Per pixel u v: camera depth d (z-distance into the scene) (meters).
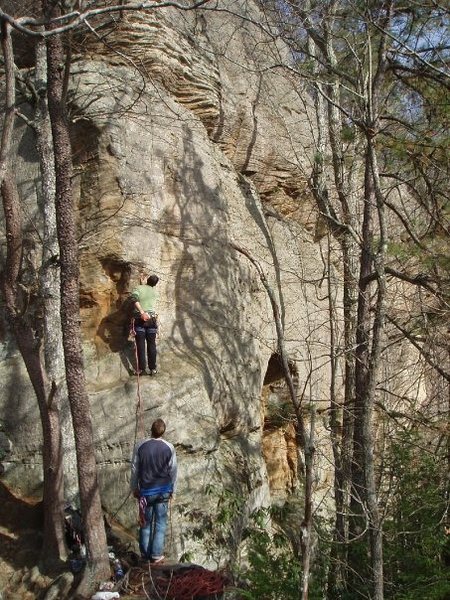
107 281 10.86
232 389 11.58
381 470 9.67
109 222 10.74
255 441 11.91
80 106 10.85
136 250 10.90
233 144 13.98
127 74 11.48
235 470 10.88
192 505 9.77
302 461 13.77
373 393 8.69
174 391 10.29
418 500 9.32
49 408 8.99
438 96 11.41
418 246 10.90
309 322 13.45
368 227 11.19
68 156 8.59
